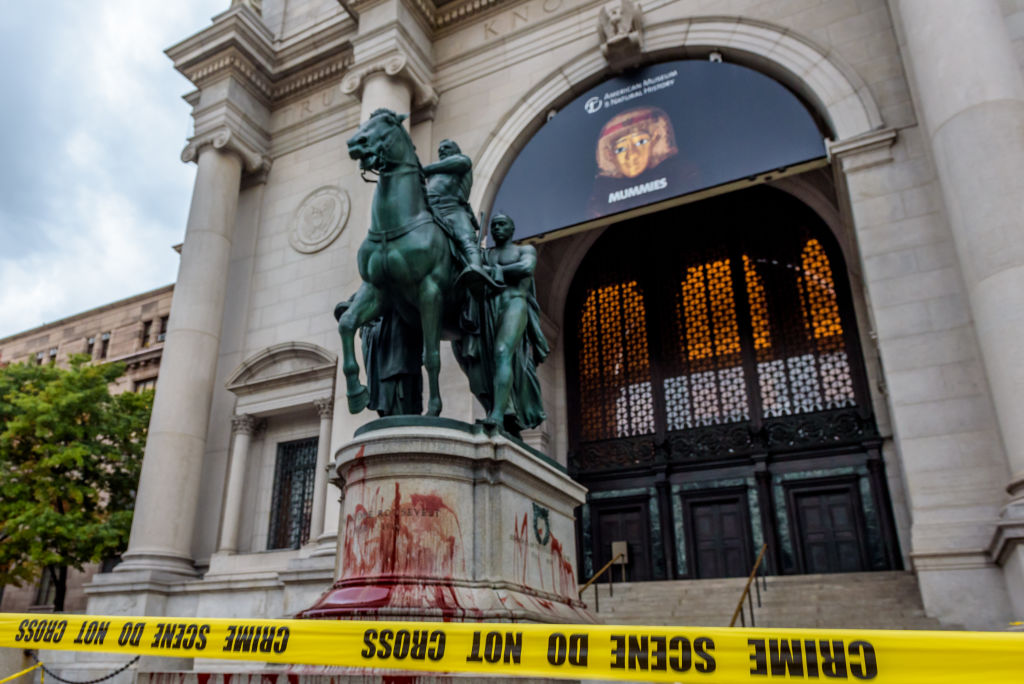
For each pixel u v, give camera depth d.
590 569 17.61
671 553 16.95
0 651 6.01
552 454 18.41
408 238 6.00
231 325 18.47
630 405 18.89
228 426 17.52
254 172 19.86
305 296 17.86
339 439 14.57
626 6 15.55
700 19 15.08
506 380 6.11
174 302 17.78
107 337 34.53
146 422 24.23
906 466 10.78
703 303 19.06
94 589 15.16
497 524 5.32
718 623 11.39
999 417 9.41
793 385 17.44
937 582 9.95
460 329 6.60
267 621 4.11
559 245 20.30
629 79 15.59
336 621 3.96
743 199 19.44
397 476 5.32
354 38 17.44
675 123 14.62
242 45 19.38
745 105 14.09
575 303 20.39
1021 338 9.17
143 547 15.52
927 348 11.16
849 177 12.60
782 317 18.08
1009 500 9.46
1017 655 2.79
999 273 9.50
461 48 17.97
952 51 10.66
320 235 18.33
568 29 16.73
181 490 16.11
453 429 5.59
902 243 11.86
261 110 20.34
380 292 6.20
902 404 11.07
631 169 14.75
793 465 16.72
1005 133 9.98
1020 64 11.18
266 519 16.36
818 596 12.18
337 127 19.39
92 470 21.69
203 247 18.11
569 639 3.48
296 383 16.56
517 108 16.52
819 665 3.06
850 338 17.16
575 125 15.80
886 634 3.00
